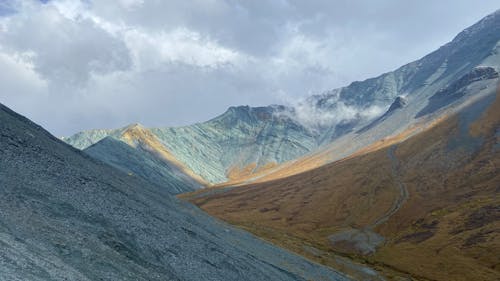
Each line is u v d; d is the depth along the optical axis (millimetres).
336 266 106250
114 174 73438
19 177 44438
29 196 41000
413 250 140375
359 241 159625
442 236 149250
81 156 71062
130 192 63969
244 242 81875
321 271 85688
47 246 32688
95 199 50250
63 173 52844
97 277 32156
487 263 119312
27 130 62562
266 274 62500
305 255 114500
